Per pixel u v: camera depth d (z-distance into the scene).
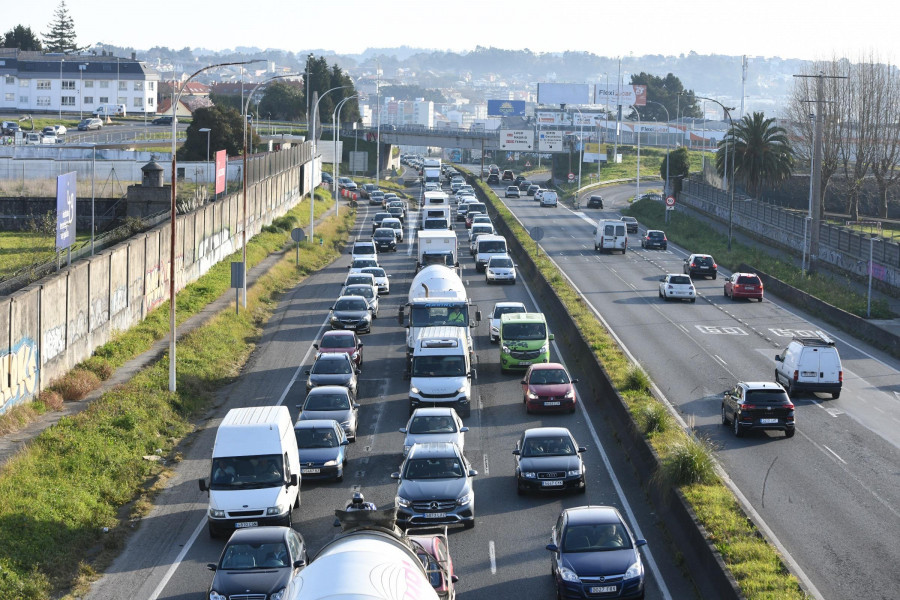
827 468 56.78
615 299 118.19
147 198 151.50
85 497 52.19
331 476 55.97
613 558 39.53
